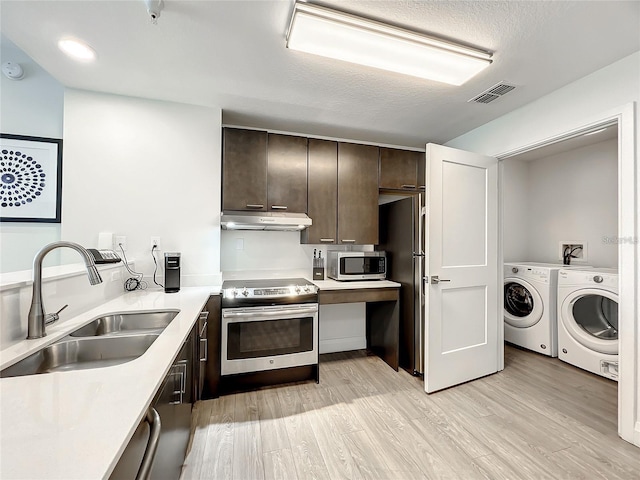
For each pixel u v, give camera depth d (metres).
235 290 2.25
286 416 1.96
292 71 1.88
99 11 1.38
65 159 2.12
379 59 1.72
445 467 1.51
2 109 2.18
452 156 2.40
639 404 1.66
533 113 2.27
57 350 1.16
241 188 2.59
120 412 0.66
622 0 1.30
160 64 1.82
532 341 3.12
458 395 2.25
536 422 1.89
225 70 1.88
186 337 1.26
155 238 2.30
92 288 1.67
